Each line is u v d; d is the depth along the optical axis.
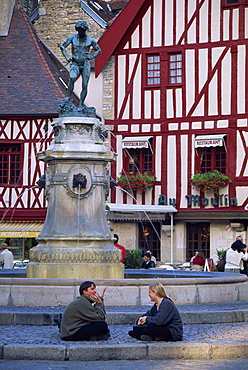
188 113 27.44
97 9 31.56
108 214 26.97
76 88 29.14
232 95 26.92
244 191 26.55
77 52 12.80
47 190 12.45
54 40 31.33
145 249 28.19
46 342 8.38
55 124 12.45
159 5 27.89
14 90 28.52
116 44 27.98
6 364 7.74
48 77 28.98
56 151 12.12
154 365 7.77
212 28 27.27
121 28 28.02
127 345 8.21
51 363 7.85
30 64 29.52
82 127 12.41
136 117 28.05
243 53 26.83
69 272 11.64
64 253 11.70
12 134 27.81
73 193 12.14
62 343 8.31
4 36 30.53
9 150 27.95
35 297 10.59
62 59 31.25
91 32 30.48
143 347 8.18
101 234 12.03
